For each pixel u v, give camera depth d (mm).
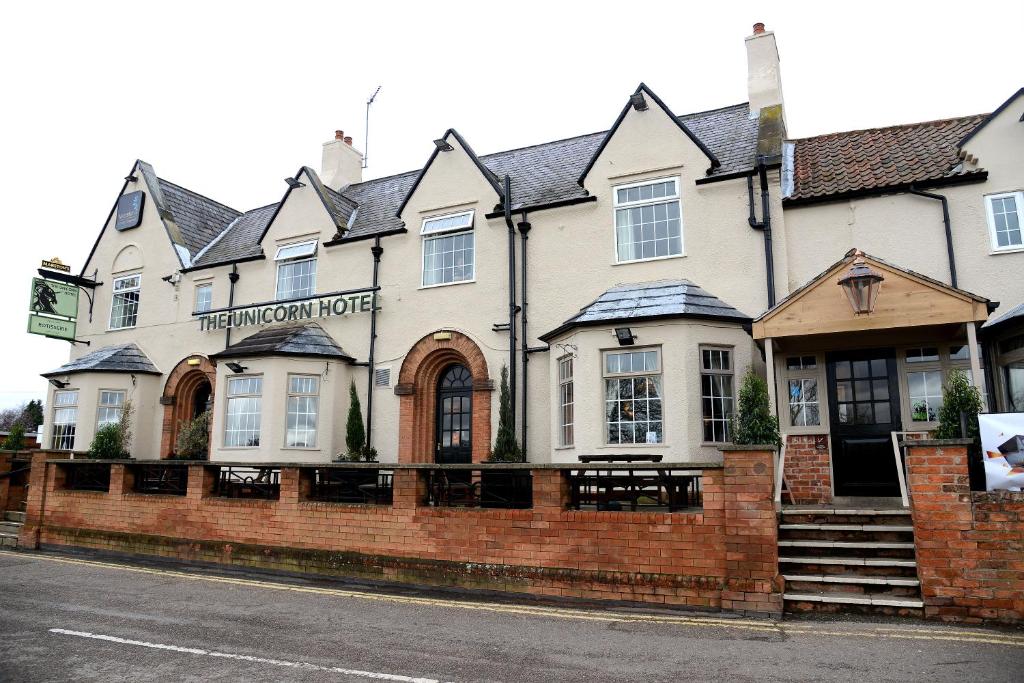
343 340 17422
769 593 8203
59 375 19891
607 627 7887
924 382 11961
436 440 16406
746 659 6578
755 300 13352
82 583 10773
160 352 20266
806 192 13562
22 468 16562
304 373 16609
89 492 14023
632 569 8977
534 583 9453
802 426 12508
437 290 16438
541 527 9562
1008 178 12188
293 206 18953
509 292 15469
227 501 12195
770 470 8484
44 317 21141
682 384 12352
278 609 8969
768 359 10484
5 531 15336
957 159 12953
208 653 6922
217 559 12023
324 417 16594
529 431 14766
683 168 14344
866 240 12891
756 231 13547
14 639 7484
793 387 12711
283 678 6125
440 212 16812
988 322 11430
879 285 10000
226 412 16984
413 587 10180
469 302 15984
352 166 21891
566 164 17359
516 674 6203
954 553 7898
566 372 13922
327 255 18125
